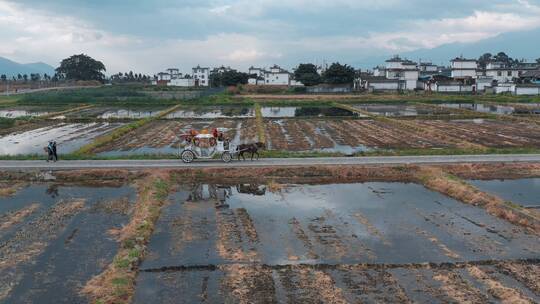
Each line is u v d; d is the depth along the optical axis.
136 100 79.94
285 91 105.88
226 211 20.91
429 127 46.50
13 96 92.69
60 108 71.06
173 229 18.58
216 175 26.61
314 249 16.59
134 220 18.97
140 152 34.00
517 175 27.22
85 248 16.62
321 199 22.81
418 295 13.34
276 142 38.34
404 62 126.44
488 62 133.25
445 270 14.93
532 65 136.88
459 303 12.88
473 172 27.48
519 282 14.14
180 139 40.22
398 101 79.94
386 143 37.66
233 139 39.94
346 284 14.01
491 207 20.91
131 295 13.27
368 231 18.41
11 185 25.00
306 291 13.55
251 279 14.29
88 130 46.41
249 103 75.88
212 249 16.58
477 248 16.70
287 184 25.55
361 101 80.06
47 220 19.56
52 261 15.56
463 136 40.72
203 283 14.05
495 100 79.69
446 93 97.62
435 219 19.84
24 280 14.23
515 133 42.38
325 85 110.19
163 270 14.90
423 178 26.30
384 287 13.80
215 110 68.62
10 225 18.97
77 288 13.73
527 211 19.94
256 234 18.06
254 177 26.64
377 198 23.00
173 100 80.25
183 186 25.08
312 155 30.45
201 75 154.88
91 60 170.62
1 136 42.47
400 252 16.34
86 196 23.12
